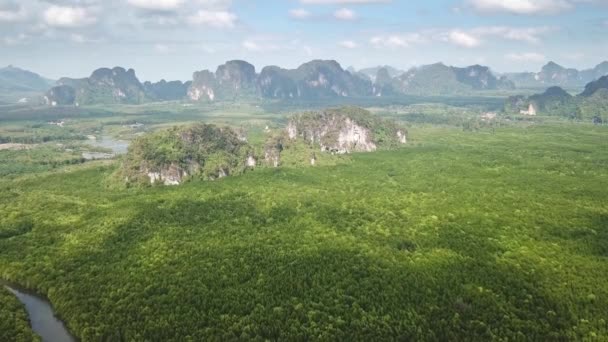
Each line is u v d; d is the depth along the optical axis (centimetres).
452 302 12006
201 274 13600
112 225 17650
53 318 12500
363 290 12631
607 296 12100
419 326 11112
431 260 14288
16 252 15488
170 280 13288
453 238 16038
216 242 16012
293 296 12425
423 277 13225
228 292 12594
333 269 13838
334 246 15562
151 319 11475
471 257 14462
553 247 15050
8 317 12050
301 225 17788
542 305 11806
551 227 16838
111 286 13088
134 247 15675
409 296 12319
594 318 11219
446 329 10969
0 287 13638
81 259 14850
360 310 11731
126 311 11888
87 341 11100
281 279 13200
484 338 10700
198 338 10812
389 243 15800
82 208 19988
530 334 10762
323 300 12219
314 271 13700
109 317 11669
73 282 13450
